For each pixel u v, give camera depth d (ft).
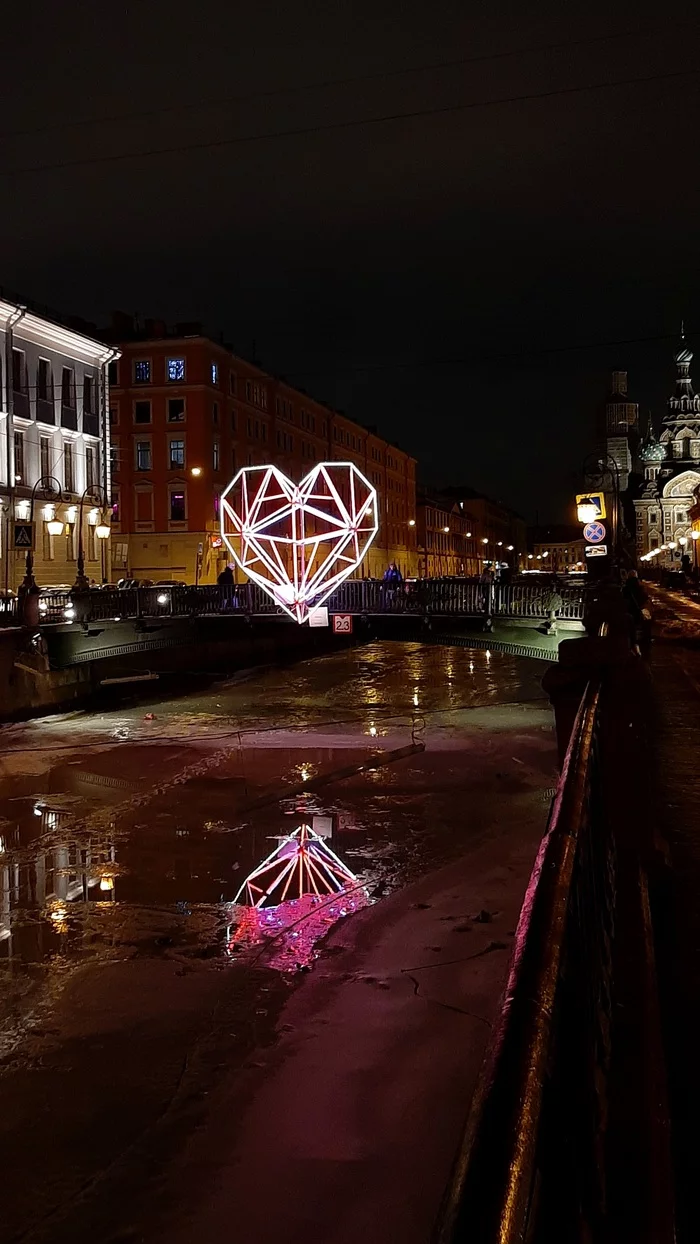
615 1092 8.61
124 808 54.70
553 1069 4.61
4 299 134.00
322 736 76.69
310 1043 25.98
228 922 36.35
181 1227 18.56
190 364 186.70
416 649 159.94
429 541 383.24
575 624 72.38
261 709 92.79
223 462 196.54
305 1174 19.77
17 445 139.64
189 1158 20.79
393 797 55.21
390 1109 22.26
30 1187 19.97
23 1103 23.48
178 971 31.86
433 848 45.09
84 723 85.71
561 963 5.69
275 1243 17.85
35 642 89.92
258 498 79.30
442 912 36.04
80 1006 29.19
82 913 37.81
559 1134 4.60
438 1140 20.93
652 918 15.15
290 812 52.65
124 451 188.85
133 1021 27.99
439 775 60.49
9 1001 29.76
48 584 142.82
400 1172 19.80
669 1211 6.88
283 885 40.32
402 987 29.37
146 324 193.26
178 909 38.01
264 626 93.04
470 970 30.35
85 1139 21.70
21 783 61.52
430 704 93.81
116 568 188.14
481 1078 4.47
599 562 125.90
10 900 39.58
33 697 90.02
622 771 17.46
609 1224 6.66
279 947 33.47
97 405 162.40
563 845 7.97
